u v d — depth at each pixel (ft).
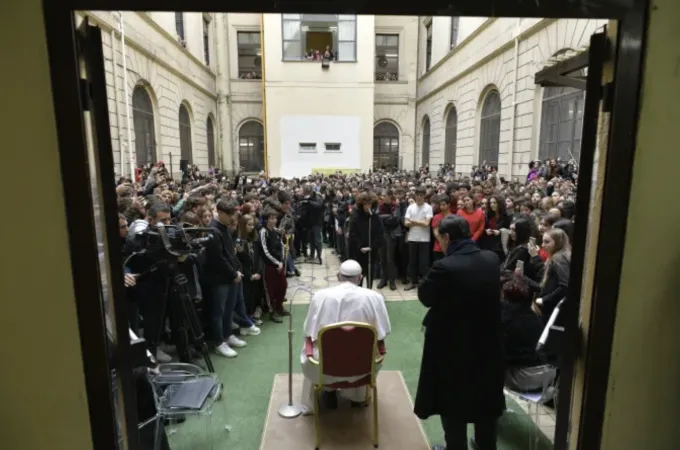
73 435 4.25
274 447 8.09
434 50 60.54
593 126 4.47
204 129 56.59
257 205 18.12
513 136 37.14
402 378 10.68
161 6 3.86
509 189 25.93
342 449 8.02
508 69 38.06
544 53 31.91
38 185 3.87
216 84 63.87
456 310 6.74
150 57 36.45
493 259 6.96
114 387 4.63
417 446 8.13
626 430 4.68
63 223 3.94
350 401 9.57
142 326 9.96
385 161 71.31
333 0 3.96
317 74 59.72
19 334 4.03
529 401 7.96
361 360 7.79
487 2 3.99
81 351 4.13
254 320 14.83
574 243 4.70
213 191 20.70
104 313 4.25
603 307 4.48
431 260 18.13
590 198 4.59
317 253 24.86
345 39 59.93
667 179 4.28
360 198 16.35
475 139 46.16
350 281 8.48
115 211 4.34
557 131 31.27
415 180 41.68
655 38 4.07
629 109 4.18
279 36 58.65
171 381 8.19
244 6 3.95
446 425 7.16
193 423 8.79
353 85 60.18
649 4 4.02
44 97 3.77
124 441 4.58
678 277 4.43
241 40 66.64
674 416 4.68
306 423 8.83
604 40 4.33
